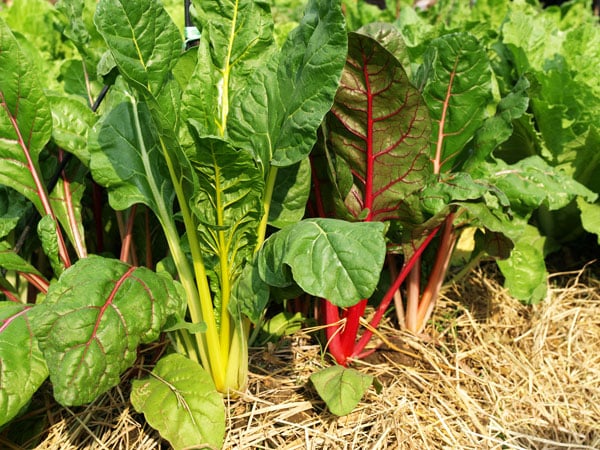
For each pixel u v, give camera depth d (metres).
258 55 0.46
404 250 0.50
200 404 0.41
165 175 0.47
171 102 0.41
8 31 0.43
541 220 0.75
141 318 0.37
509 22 0.72
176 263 0.45
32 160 0.47
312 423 0.45
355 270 0.35
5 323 0.39
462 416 0.50
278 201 0.48
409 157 0.47
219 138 0.36
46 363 0.35
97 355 0.34
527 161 0.55
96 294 0.36
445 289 0.65
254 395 0.48
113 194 0.45
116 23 0.37
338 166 0.48
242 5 0.44
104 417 0.47
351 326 0.49
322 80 0.38
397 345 0.56
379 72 0.42
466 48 0.49
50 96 0.50
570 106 0.68
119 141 0.46
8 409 0.36
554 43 0.82
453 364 0.55
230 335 0.47
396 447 0.45
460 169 0.54
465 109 0.51
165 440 0.44
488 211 0.49
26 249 0.54
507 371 0.56
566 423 0.51
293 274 0.36
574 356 0.60
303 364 0.51
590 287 0.70
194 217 0.42
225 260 0.43
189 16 0.46
